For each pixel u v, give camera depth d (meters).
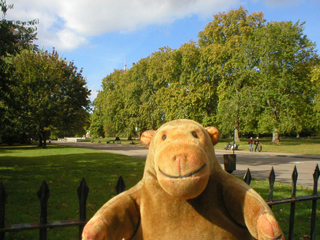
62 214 5.34
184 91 34.09
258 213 1.45
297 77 30.88
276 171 11.95
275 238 1.35
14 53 11.86
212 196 1.65
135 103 44.34
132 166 12.50
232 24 34.78
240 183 1.65
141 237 1.67
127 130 45.34
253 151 25.19
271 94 29.33
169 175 1.43
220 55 32.12
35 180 8.93
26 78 25.80
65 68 31.81
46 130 30.30
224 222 1.64
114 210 1.60
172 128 1.70
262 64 30.19
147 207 1.67
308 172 11.79
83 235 1.48
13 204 6.02
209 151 1.67
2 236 2.06
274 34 29.52
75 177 9.45
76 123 33.31
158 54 41.31
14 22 11.38
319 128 46.28
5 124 14.40
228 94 31.61
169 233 1.62
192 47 34.19
